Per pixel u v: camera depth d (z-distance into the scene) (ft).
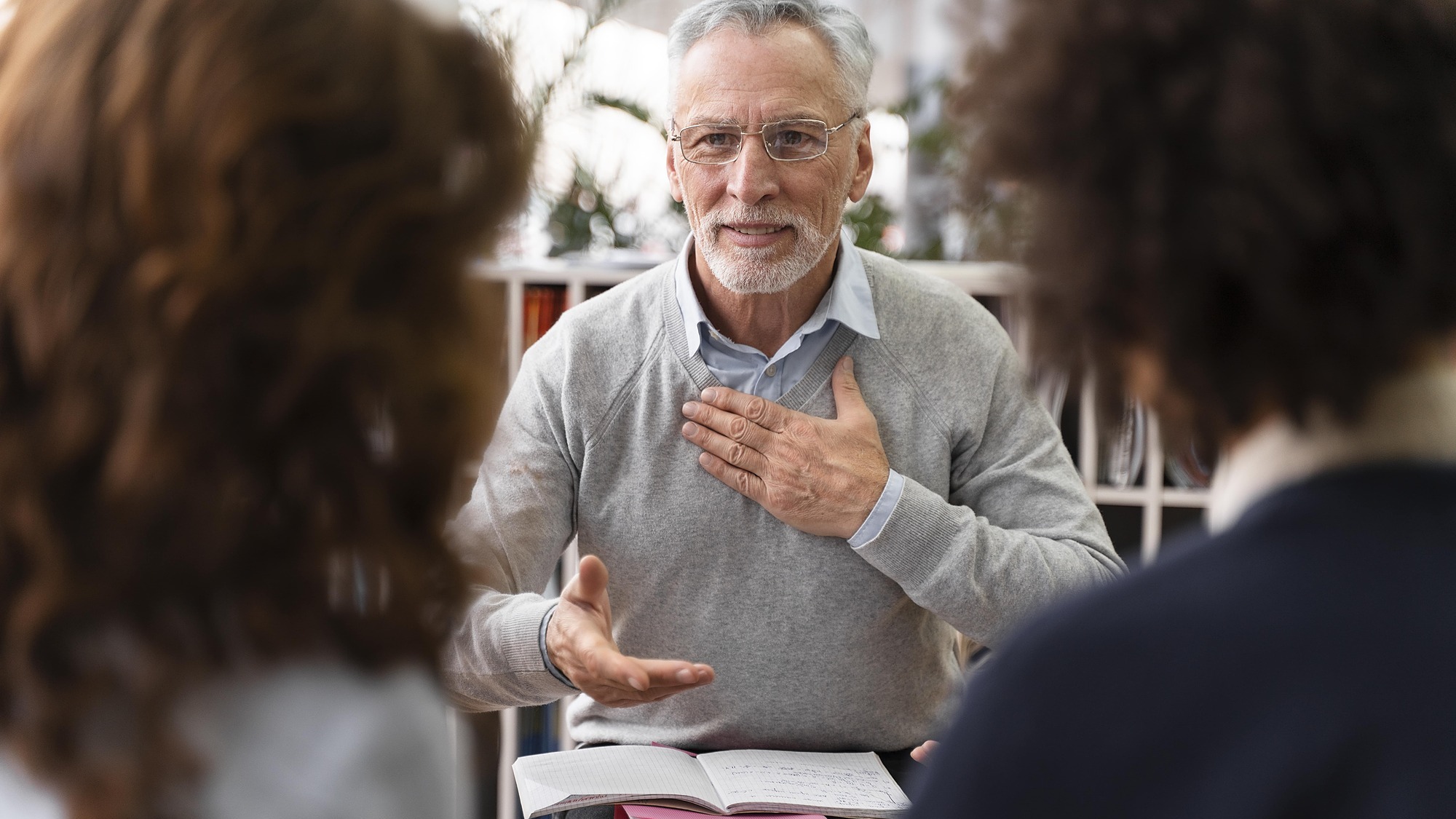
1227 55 1.68
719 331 5.73
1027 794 1.69
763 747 5.51
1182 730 1.63
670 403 5.57
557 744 8.93
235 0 1.77
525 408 5.77
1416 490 1.71
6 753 1.82
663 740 5.58
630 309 5.79
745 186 5.26
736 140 5.34
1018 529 5.58
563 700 8.95
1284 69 1.65
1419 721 1.55
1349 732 1.56
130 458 1.66
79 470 1.72
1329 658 1.60
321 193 1.77
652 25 10.80
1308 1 1.67
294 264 1.73
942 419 5.67
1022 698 1.74
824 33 5.36
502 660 5.03
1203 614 1.68
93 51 1.75
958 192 2.09
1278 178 1.62
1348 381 1.71
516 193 2.04
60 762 1.75
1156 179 1.72
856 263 5.81
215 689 1.83
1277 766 1.57
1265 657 1.62
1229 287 1.72
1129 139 1.75
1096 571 5.38
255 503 1.78
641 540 5.56
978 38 1.96
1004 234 2.01
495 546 5.50
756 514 5.45
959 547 5.18
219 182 1.69
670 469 5.56
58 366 1.70
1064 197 1.82
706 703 5.50
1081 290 1.82
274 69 1.74
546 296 9.17
